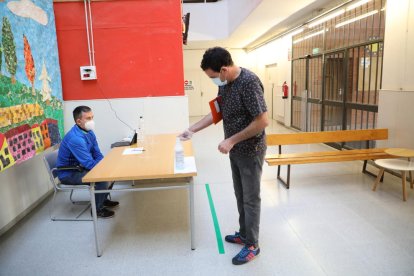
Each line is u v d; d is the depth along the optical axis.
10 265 2.26
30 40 3.01
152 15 3.72
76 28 3.66
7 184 2.83
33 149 2.99
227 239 2.49
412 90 3.54
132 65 3.80
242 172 2.05
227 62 1.87
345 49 5.18
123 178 2.14
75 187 2.96
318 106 6.49
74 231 2.76
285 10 5.39
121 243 2.53
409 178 3.68
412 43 3.52
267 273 2.07
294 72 7.81
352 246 2.37
